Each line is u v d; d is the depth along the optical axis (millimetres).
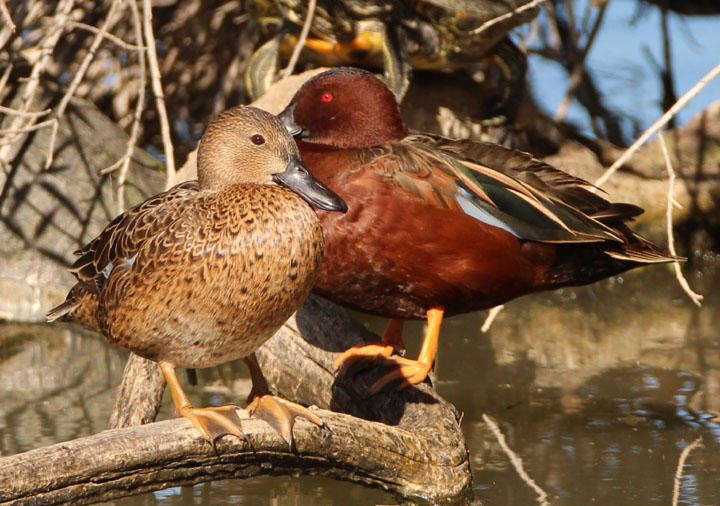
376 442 6477
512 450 7586
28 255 11008
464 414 8297
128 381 7934
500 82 13102
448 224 7082
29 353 9758
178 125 14055
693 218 12781
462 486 6695
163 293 5973
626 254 7395
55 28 11227
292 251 6000
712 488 6871
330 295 7457
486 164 7500
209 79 14094
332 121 7711
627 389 8797
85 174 11766
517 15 12164
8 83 12297
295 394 8477
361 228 7082
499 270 7266
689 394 8664
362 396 7633
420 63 12625
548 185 7586
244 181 6426
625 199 12695
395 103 7859
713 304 11211
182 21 13836
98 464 5750
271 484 7172
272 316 6098
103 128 12445
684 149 13273
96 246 6727
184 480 6066
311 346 8336
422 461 6633
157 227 6133
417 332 10344
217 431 6000
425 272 7199
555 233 7133
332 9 11734
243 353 6273
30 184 11430
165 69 13828
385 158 7148
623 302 11297
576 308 11117
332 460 6387
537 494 6824
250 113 6445
